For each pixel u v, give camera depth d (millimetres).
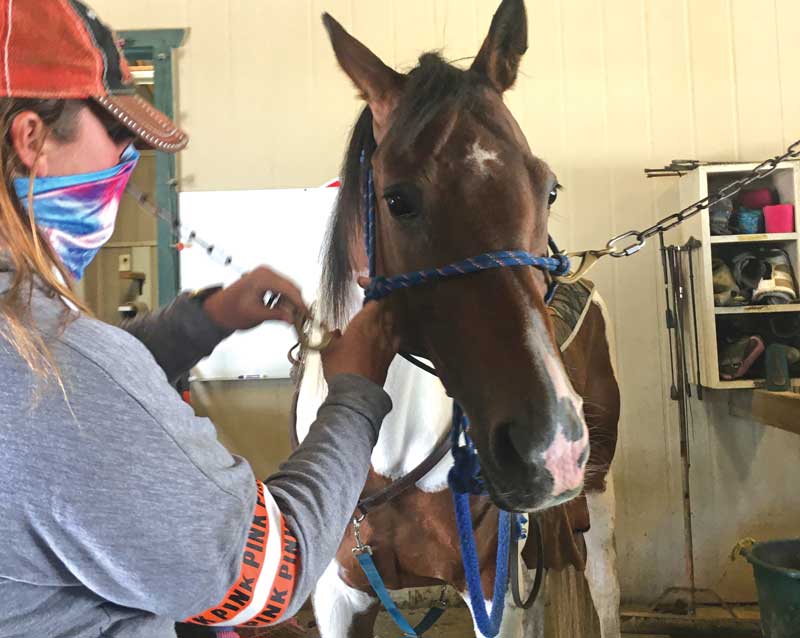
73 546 406
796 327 2186
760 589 1777
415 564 1106
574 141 2385
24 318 400
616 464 2365
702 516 2355
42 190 455
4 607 424
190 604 445
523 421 638
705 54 2369
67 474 393
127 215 3023
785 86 2367
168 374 782
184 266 2340
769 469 2340
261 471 2383
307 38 2385
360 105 2381
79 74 441
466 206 706
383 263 851
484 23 2383
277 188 2389
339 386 633
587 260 1214
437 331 743
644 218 2371
